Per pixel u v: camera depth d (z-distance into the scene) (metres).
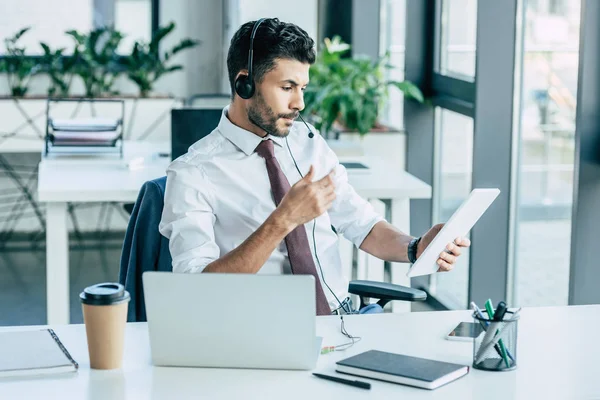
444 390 1.79
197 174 2.46
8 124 5.90
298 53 2.31
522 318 2.27
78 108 5.97
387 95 5.05
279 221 2.13
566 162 3.47
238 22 5.89
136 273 2.65
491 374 1.88
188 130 3.91
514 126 3.89
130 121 6.09
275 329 1.88
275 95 2.33
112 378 1.86
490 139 3.89
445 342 2.09
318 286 2.44
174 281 1.87
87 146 4.47
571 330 2.18
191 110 3.91
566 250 3.53
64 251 3.76
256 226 2.48
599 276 3.13
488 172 3.92
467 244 2.26
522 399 1.75
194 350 1.91
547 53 3.58
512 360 1.91
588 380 1.85
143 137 6.12
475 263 4.01
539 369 1.91
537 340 2.10
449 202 4.88
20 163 6.37
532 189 3.79
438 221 5.07
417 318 2.27
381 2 5.59
